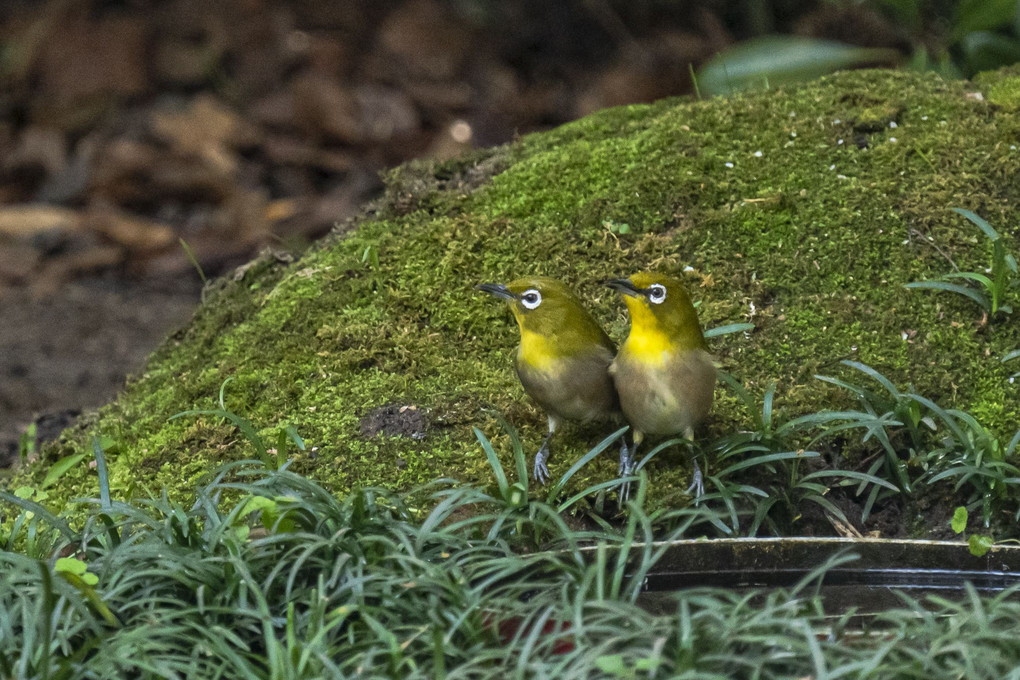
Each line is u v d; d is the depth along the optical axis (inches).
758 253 336.8
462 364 322.0
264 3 677.9
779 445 279.6
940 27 539.2
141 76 661.9
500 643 210.8
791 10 623.8
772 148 359.3
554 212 357.4
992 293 312.7
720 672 190.4
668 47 649.6
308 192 605.0
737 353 313.9
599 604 198.8
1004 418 296.4
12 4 689.6
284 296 359.9
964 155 345.4
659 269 334.3
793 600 211.9
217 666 204.5
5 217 591.8
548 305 265.7
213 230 585.9
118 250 579.5
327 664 192.4
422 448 298.5
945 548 244.1
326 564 230.2
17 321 524.1
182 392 335.3
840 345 313.0
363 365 328.2
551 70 657.6
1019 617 200.4
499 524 244.8
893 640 188.2
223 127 629.3
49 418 404.8
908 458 291.1
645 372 258.2
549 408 278.2
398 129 629.6
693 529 274.1
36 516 259.0
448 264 345.4
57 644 210.8
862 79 381.4
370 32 670.5
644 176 358.3
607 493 276.8
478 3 673.0
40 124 642.8
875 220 335.6
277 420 316.8
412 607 216.8
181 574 224.1
